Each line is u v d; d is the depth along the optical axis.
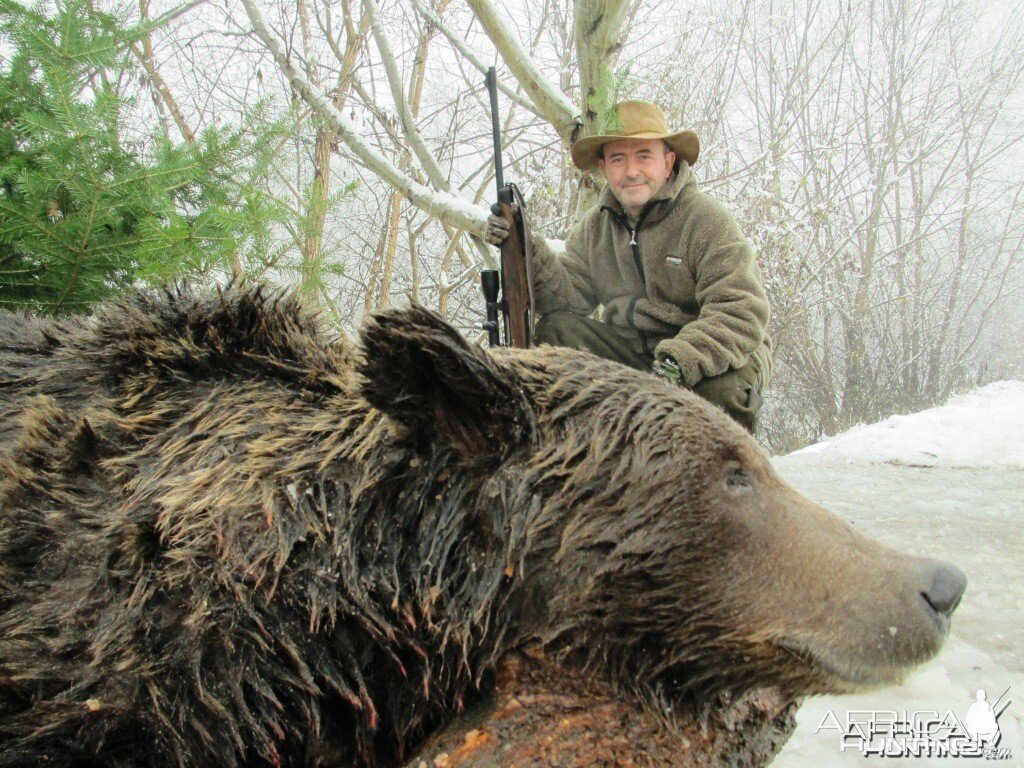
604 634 1.96
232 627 1.76
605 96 5.78
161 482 1.88
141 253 4.03
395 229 12.13
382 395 1.82
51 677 1.68
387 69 6.93
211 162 4.66
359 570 1.86
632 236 4.76
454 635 1.89
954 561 3.63
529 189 12.81
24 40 4.54
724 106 16.19
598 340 4.95
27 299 4.53
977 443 7.32
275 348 2.20
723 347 4.26
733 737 2.07
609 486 1.90
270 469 1.91
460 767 1.82
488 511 1.93
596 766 1.83
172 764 1.72
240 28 10.66
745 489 1.91
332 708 1.90
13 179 4.43
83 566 1.78
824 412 17.50
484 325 4.60
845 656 1.80
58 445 1.97
